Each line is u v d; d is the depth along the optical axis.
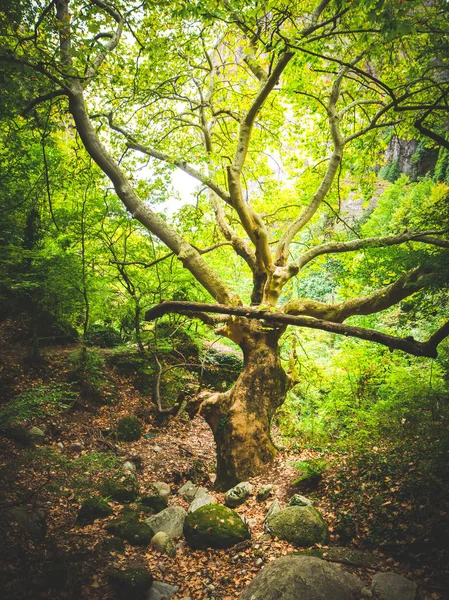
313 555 4.52
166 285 11.71
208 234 12.01
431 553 4.17
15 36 6.46
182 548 5.30
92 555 4.58
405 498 4.95
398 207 20.42
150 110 10.84
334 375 9.87
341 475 5.99
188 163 9.31
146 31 8.78
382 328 12.52
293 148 11.73
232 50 10.73
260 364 8.20
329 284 23.05
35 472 5.89
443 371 7.87
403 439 6.25
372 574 4.12
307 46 6.59
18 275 8.70
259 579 4.01
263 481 7.09
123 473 7.06
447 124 8.46
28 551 4.07
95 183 10.36
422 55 5.64
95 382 10.00
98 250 10.90
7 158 9.30
